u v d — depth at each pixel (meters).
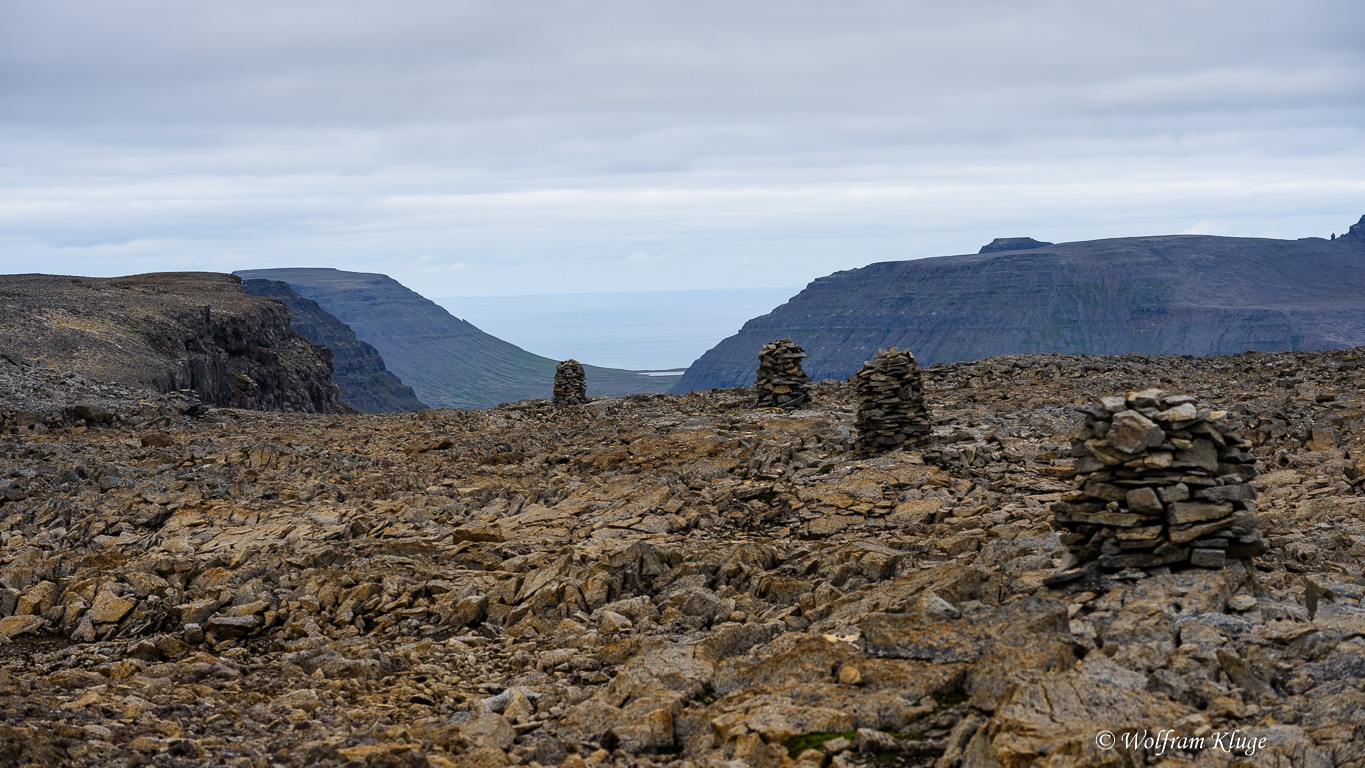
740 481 22.59
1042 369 41.56
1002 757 7.10
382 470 27.19
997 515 16.72
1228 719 7.82
